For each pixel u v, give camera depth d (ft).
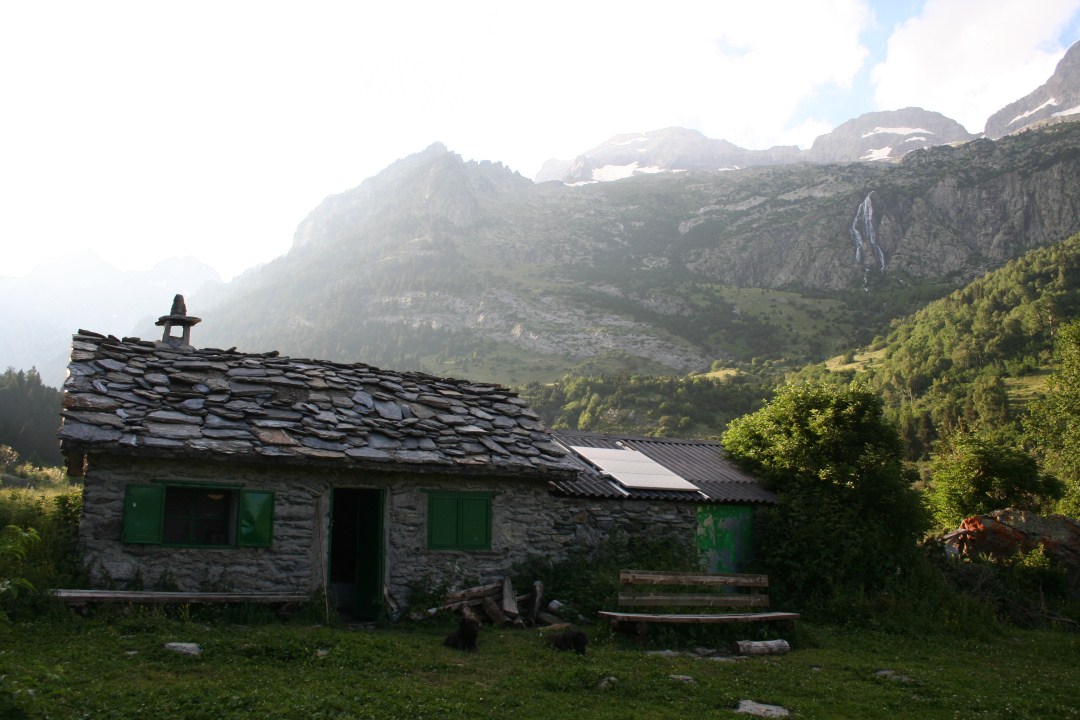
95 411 39.70
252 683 26.48
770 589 56.49
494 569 48.26
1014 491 88.63
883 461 61.77
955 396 265.34
